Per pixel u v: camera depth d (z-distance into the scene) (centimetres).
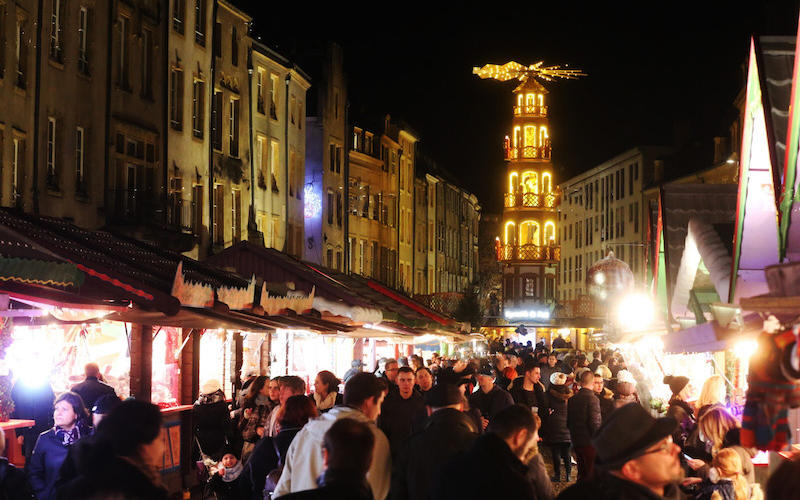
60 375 1588
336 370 3012
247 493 1015
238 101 4072
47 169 2616
